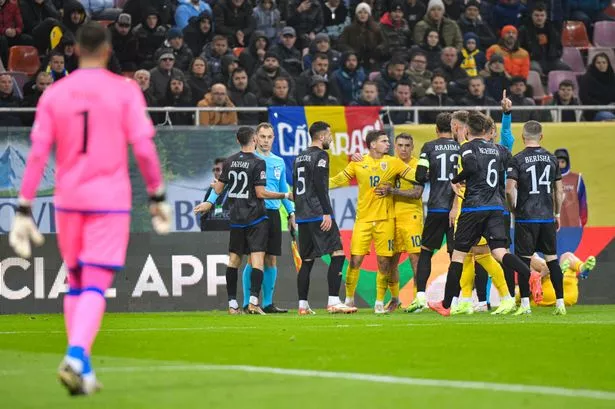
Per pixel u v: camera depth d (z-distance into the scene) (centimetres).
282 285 5788
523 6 8325
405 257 5856
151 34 7231
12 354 3120
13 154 5784
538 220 4791
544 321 4294
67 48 6825
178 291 5744
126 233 2242
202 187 5956
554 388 2212
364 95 6694
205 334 3709
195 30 7369
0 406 1986
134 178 5875
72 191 2206
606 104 7381
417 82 7125
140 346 3269
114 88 2239
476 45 7662
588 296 5997
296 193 5106
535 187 4797
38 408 1959
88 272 2191
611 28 8631
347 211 6078
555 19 8288
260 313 5150
